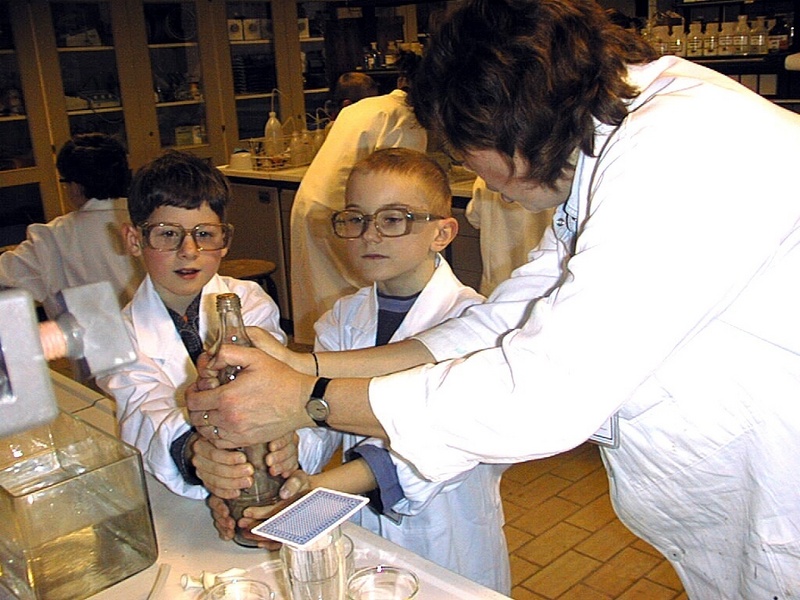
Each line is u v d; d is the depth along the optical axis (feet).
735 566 3.66
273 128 15.10
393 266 4.36
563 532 7.96
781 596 3.49
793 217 2.77
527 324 2.97
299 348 13.33
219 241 4.67
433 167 4.47
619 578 7.20
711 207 2.63
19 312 1.56
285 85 20.04
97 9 17.22
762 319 3.09
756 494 3.38
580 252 2.82
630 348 2.66
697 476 3.46
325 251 12.47
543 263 3.83
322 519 2.68
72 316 1.71
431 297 4.44
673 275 2.62
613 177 2.78
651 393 3.32
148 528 3.14
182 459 3.75
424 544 4.10
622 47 3.17
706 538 3.70
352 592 2.82
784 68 11.43
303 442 4.14
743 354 3.17
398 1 16.17
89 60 17.29
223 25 18.80
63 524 2.97
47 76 16.51
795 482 3.29
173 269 4.53
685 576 3.95
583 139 2.95
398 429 2.93
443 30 2.97
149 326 4.54
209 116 18.98
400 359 3.79
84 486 3.00
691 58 12.46
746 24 12.15
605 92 2.91
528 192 3.26
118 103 17.72
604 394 2.71
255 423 3.11
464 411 2.84
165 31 18.17
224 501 3.38
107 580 3.05
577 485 8.82
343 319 4.75
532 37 2.80
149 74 17.97
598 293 2.68
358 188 4.34
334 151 12.07
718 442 3.34
